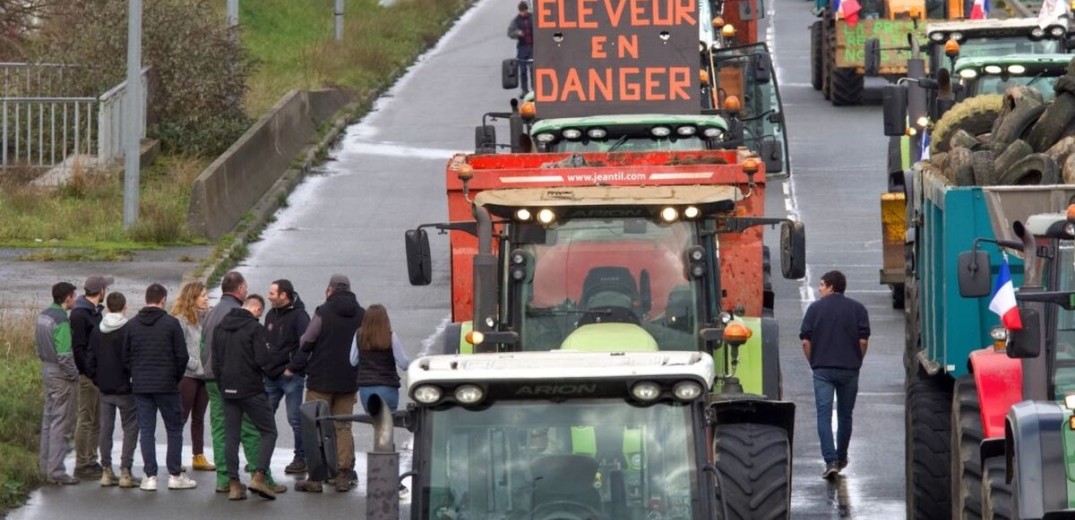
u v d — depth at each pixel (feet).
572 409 71.92
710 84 179.93
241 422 121.29
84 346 125.70
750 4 274.36
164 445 137.28
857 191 229.04
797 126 276.62
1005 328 86.94
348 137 279.28
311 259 200.03
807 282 185.06
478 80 335.67
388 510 68.13
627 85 156.15
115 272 190.29
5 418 135.13
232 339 120.06
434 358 75.00
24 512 118.01
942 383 105.50
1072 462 77.92
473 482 71.72
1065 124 104.42
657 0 155.94
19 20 271.49
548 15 156.46
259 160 237.86
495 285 95.09
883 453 129.70
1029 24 174.60
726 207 95.76
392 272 192.75
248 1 371.35
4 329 155.22
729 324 94.89
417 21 391.65
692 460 71.46
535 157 132.26
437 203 231.91
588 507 71.36
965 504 90.79
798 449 132.26
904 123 164.45
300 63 323.78
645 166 117.80
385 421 69.00
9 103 244.83
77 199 223.30
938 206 99.86
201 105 253.24
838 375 122.52
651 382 71.00
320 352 122.42
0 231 207.51
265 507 119.44
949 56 168.76
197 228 208.95
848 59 284.82
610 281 96.37
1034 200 91.61
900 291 172.04
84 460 127.03
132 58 209.56
